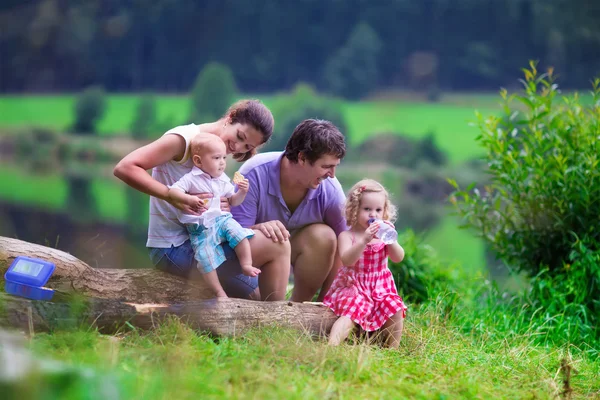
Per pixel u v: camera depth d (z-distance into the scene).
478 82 94.06
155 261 6.83
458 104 82.06
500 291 9.85
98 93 77.50
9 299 5.58
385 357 6.04
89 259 10.46
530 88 9.63
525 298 9.17
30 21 103.25
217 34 101.94
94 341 5.36
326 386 5.04
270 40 101.06
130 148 68.06
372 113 76.81
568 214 9.02
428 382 5.51
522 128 9.81
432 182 45.16
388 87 92.19
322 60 99.94
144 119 73.31
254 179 7.14
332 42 100.00
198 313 6.07
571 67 89.38
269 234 6.81
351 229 6.96
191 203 6.30
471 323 8.20
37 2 105.44
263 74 99.56
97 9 104.94
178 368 4.66
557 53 90.38
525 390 5.75
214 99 71.38
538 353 7.11
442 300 8.39
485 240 9.89
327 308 6.64
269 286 6.94
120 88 102.06
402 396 5.09
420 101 84.00
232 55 101.19
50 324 5.54
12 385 3.86
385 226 6.55
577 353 7.66
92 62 101.38
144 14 102.88
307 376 5.18
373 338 6.64
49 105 90.31
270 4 101.25
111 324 5.79
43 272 5.87
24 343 5.05
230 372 5.03
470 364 6.37
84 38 101.19
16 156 65.56
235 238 6.62
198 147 6.53
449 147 58.25
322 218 7.38
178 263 6.71
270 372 5.18
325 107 61.22
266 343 5.88
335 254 7.28
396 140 54.44
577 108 9.38
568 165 9.16
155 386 4.39
